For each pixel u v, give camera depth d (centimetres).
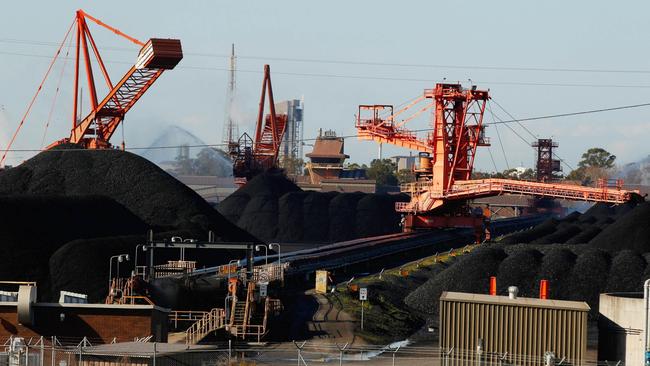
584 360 16888
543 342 17012
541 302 17325
